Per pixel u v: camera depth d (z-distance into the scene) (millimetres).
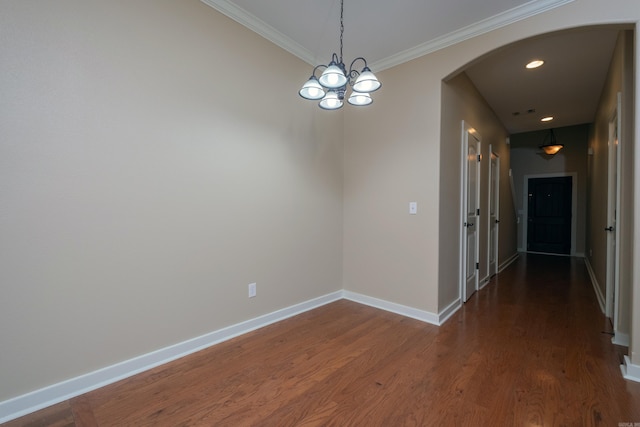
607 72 3379
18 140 1540
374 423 1545
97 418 1569
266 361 2143
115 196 1863
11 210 1531
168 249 2111
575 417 1570
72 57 1693
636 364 1895
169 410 1637
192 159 2225
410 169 3012
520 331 2656
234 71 2477
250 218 2621
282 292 2926
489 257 4539
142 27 1963
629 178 2324
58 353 1685
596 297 3643
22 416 1568
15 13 1521
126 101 1896
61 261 1681
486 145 4387
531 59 3129
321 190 3312
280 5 2363
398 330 2684
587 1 2088
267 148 2742
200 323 2307
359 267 3477
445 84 2908
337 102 2162
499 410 1632
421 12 2414
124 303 1919
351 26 2619
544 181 7059
